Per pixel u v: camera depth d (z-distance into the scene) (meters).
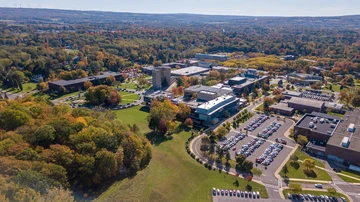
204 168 134.50
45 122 133.62
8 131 124.81
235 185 121.06
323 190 117.56
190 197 113.31
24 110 145.25
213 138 162.38
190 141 164.38
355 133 156.50
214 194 114.94
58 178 99.69
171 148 154.00
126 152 130.00
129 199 108.94
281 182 123.31
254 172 130.12
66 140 122.12
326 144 144.88
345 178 126.88
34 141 115.88
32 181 88.44
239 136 169.50
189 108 196.12
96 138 123.00
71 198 93.62
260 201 110.44
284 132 178.00
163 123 169.75
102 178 117.69
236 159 136.50
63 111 166.88
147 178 124.19
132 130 156.00
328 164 139.38
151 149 142.75
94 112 167.88
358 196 114.06
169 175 127.94
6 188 80.44
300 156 147.12
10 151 104.44
